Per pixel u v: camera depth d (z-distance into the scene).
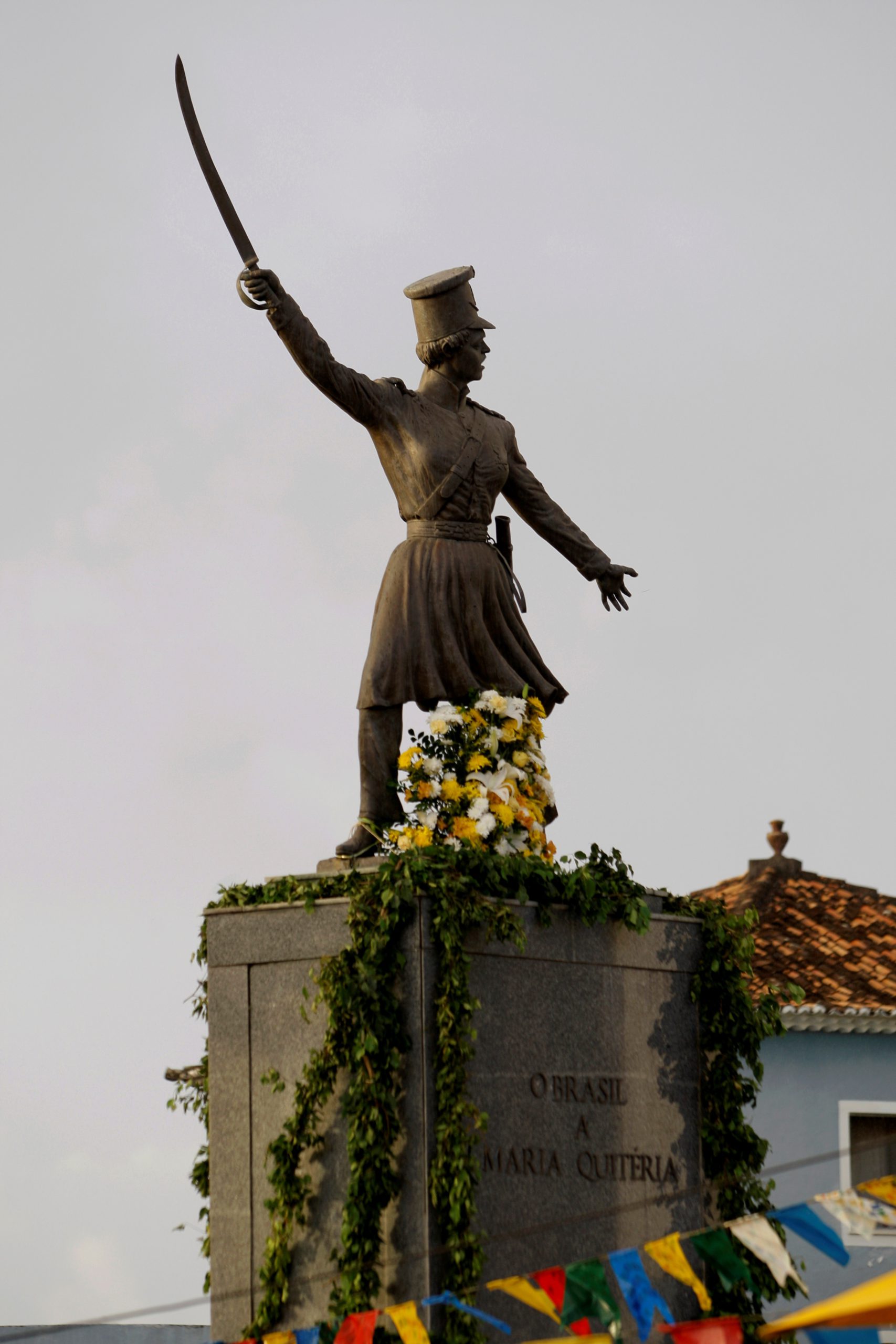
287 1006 15.88
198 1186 16.38
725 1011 17.39
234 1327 15.62
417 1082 15.21
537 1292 12.68
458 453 17.11
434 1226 14.98
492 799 16.50
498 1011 15.82
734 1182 16.83
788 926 37.69
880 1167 33.91
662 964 17.20
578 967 16.52
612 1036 16.67
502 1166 15.54
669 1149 16.91
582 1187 16.09
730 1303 16.84
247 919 16.14
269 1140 15.77
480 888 15.89
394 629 16.78
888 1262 32.34
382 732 16.73
